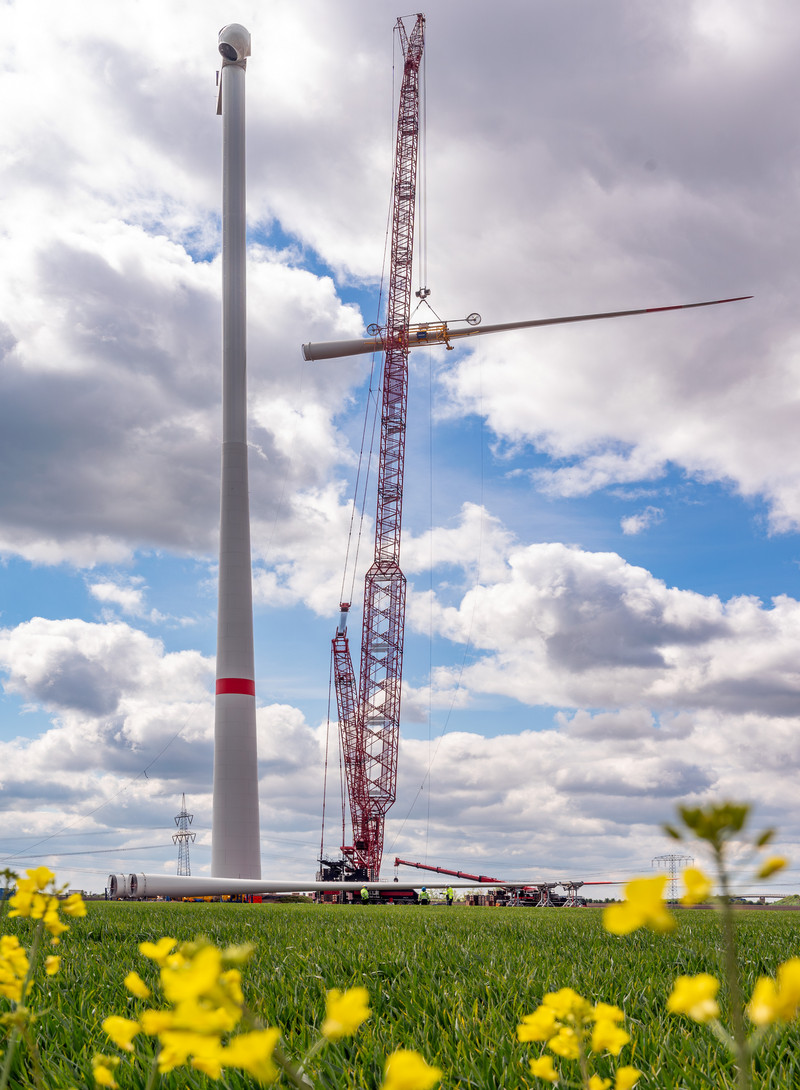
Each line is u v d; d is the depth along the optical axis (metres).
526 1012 6.09
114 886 50.81
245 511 88.38
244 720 83.62
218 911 30.17
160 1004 6.33
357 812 98.00
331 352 101.88
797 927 18.69
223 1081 3.99
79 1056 4.58
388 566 98.56
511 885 87.19
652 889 1.10
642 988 7.14
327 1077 4.35
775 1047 4.84
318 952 10.32
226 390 90.19
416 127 103.25
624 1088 1.97
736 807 1.16
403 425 100.12
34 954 2.48
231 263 92.06
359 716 98.31
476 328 104.88
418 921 20.98
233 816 81.19
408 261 102.88
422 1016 5.84
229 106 93.88
